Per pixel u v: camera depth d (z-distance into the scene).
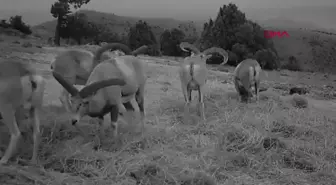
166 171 5.97
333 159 7.20
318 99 14.99
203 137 7.88
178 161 6.48
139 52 8.38
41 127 7.47
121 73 7.20
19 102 5.81
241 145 7.42
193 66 9.13
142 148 7.07
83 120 8.24
